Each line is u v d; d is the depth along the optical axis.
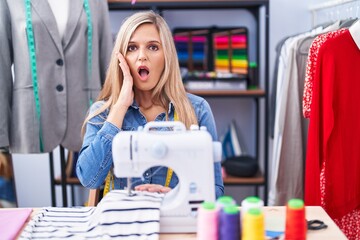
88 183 1.30
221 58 2.52
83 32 1.84
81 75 1.87
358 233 1.62
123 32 1.28
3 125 1.78
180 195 1.03
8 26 1.80
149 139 1.00
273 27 2.56
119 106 1.26
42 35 1.77
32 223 1.05
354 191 1.57
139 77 1.29
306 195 1.56
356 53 1.48
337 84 1.50
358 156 1.55
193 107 1.40
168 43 1.30
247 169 2.33
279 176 1.90
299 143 1.86
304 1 2.53
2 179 2.36
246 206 0.86
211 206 0.84
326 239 0.98
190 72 2.47
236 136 2.55
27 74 1.79
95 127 1.35
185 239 1.01
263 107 2.61
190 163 1.01
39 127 1.83
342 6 2.11
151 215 1.01
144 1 2.15
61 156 2.18
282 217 1.11
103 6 1.94
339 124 1.52
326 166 1.55
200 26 2.58
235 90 2.31
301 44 1.82
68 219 1.08
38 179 2.75
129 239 0.96
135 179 1.30
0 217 1.10
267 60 2.21
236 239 0.82
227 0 2.15
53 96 1.83
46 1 1.79
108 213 1.01
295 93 1.83
